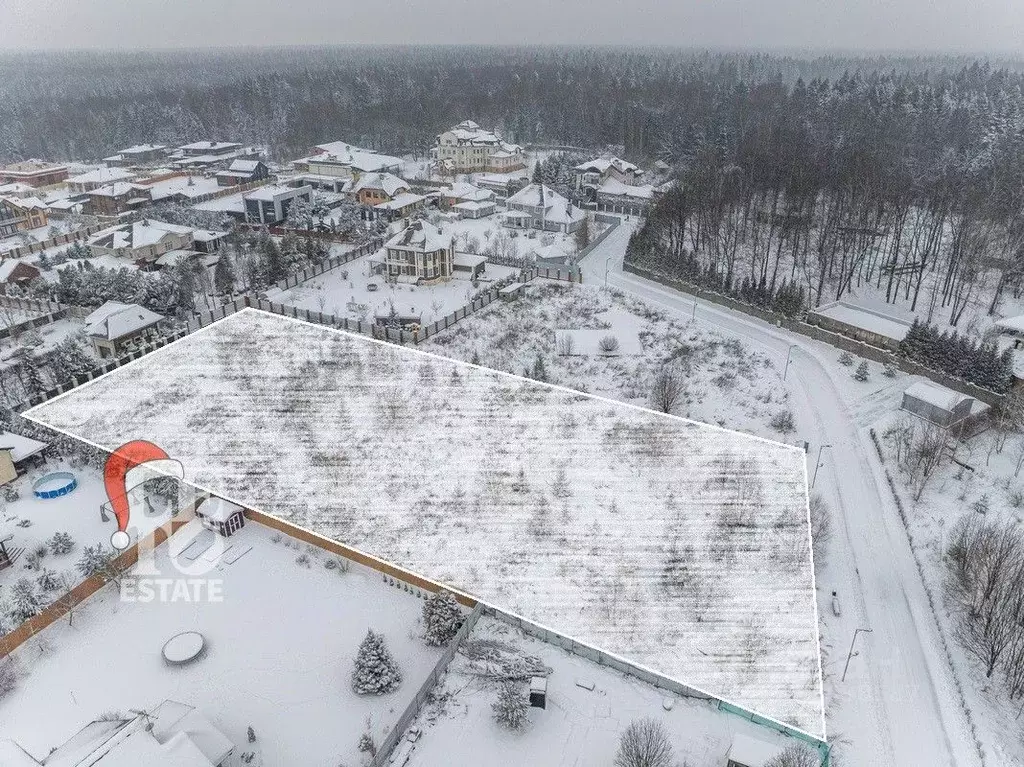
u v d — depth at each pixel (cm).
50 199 13825
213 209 13062
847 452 5703
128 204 13388
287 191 12744
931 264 9300
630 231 12150
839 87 18462
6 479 5378
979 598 4153
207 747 3269
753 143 13388
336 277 9950
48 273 9988
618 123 18325
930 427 5681
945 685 3750
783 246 10162
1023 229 8969
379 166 15250
